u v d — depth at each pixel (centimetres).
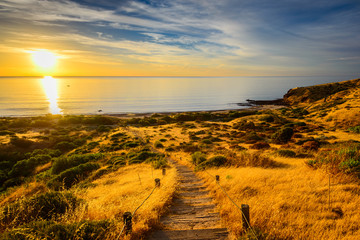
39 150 3819
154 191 760
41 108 13050
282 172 948
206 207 577
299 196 582
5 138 4781
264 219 438
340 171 779
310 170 928
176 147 3484
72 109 12812
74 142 4612
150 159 2247
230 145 3400
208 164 1411
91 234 359
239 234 395
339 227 412
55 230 353
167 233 415
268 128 5022
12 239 325
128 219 393
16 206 516
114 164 2136
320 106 7938
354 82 11250
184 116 8831
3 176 2569
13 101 16400
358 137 3281
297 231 393
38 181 1883
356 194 574
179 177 1107
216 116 9231
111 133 5647
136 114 10838
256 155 1438
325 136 3428
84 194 853
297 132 4353
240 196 618
